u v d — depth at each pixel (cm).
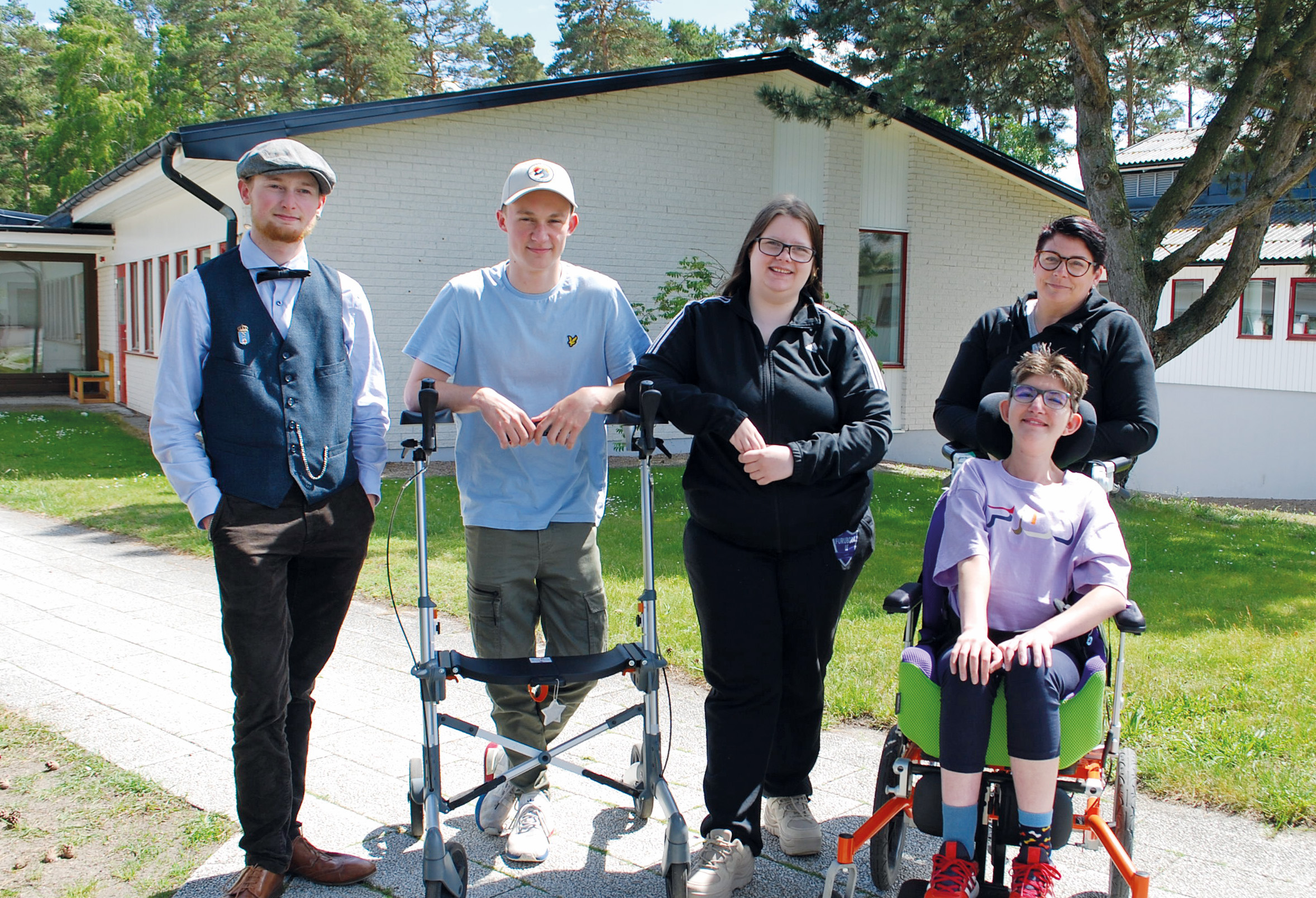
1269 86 1280
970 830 264
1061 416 290
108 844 326
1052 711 260
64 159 4228
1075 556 291
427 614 280
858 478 315
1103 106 1170
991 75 1324
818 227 311
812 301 321
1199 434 2333
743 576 302
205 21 4406
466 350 328
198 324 281
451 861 271
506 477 325
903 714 280
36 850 321
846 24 1283
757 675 303
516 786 338
